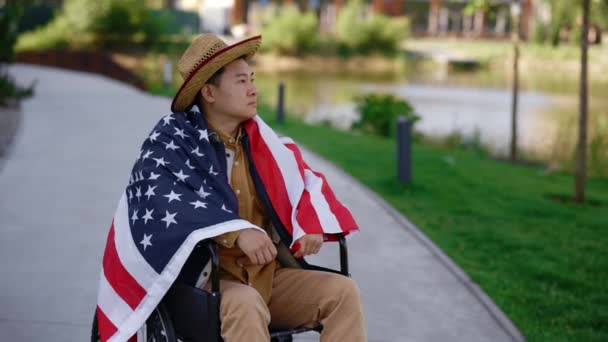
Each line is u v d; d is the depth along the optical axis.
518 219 7.75
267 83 33.59
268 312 2.60
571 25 11.88
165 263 2.47
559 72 44.97
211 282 2.63
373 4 67.25
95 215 6.79
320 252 5.98
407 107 16.09
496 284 5.38
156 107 16.78
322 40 55.31
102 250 5.74
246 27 62.53
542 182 10.70
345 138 13.69
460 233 6.95
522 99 28.03
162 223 2.50
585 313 4.86
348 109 22.61
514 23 13.67
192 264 2.68
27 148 10.27
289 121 16.28
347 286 2.70
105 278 2.62
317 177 2.86
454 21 68.88
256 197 2.81
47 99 17.66
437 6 68.56
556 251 6.49
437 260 5.92
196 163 2.66
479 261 6.04
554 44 12.38
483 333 4.45
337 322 2.68
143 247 2.52
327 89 31.08
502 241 6.71
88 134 11.86
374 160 11.01
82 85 22.84
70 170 8.84
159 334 2.71
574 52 47.19
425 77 41.22
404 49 57.94
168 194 2.55
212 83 2.74
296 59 53.94
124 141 11.27
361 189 8.61
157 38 48.91
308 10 67.06
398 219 7.21
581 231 7.37
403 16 69.31
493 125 19.38
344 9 59.38
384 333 4.38
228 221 2.49
